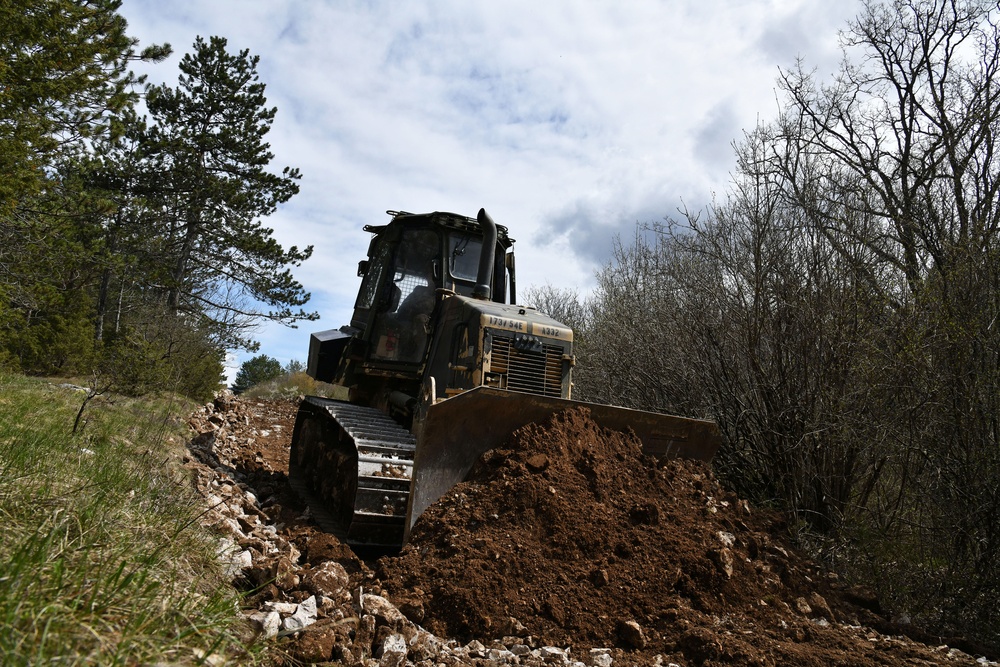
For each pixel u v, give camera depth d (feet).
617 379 31.35
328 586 13.16
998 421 18.38
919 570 18.54
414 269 24.27
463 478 18.40
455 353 21.15
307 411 28.37
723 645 13.26
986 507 17.71
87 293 59.52
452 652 12.59
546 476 17.71
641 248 39.24
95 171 63.93
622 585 15.39
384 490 17.75
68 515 10.84
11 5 33.63
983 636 16.52
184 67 73.77
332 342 27.09
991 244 20.38
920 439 19.42
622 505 17.60
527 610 14.42
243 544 15.58
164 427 26.50
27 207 40.88
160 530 12.78
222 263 75.61
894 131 37.09
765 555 17.70
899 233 26.09
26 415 19.88
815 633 14.65
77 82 36.86
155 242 67.36
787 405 22.95
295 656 10.32
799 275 23.82
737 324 25.59
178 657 8.33
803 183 25.63
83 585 8.94
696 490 19.15
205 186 72.43
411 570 15.42
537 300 68.54
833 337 22.00
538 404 19.15
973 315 19.19
